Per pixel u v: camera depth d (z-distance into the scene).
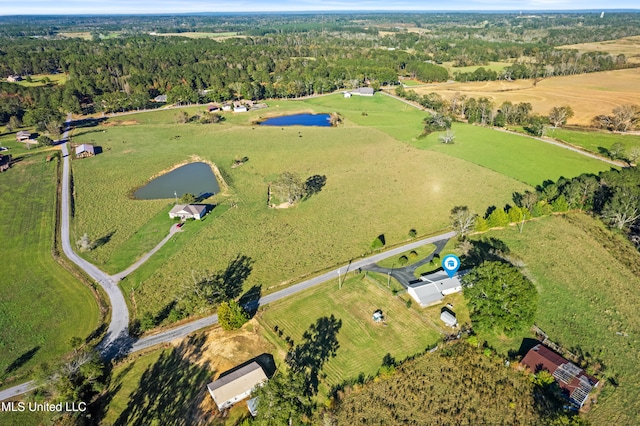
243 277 77.06
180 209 98.38
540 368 54.81
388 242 86.81
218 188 116.62
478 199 103.62
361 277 75.94
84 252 85.44
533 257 80.25
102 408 52.91
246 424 48.69
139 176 124.00
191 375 57.31
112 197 110.38
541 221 93.06
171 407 52.91
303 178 120.50
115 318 67.50
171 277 77.31
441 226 92.31
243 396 53.41
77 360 55.34
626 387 53.34
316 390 54.62
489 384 54.47
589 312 66.50
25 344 62.59
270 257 82.88
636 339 60.91
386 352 59.97
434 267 77.75
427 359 58.53
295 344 61.81
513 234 88.25
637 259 79.69
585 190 97.38
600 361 57.28
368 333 63.41
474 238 87.31
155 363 59.28
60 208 104.00
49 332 64.88
